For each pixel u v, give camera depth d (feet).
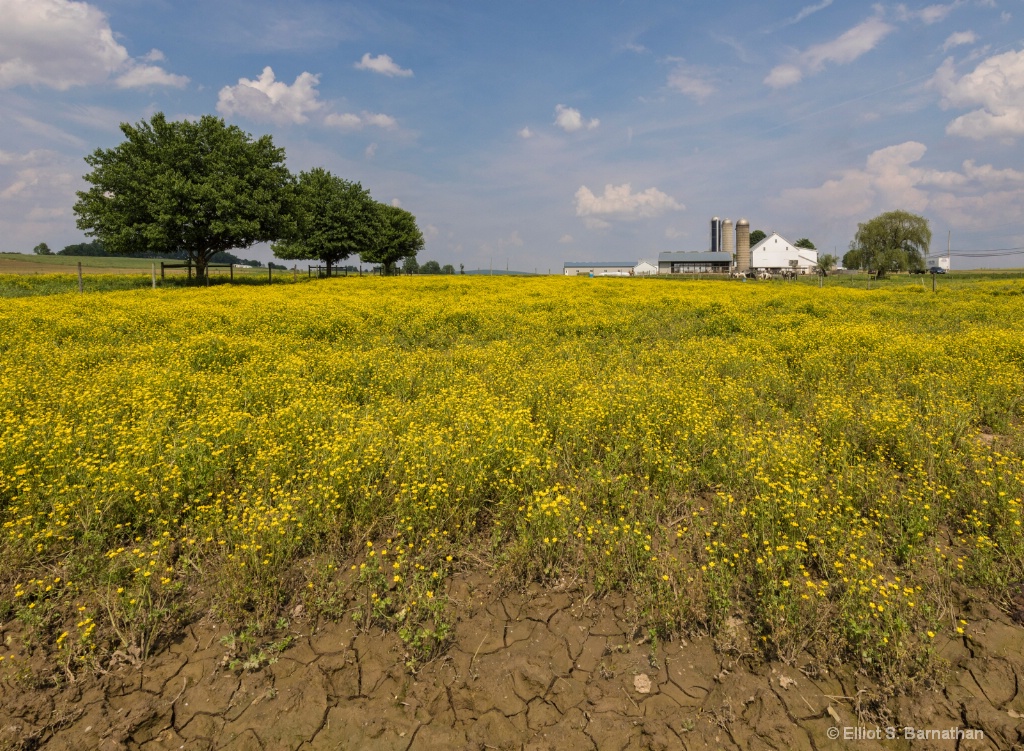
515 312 61.16
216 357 35.42
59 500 15.21
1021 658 11.26
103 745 9.70
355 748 9.84
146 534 15.44
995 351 34.01
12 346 37.47
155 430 20.02
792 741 9.96
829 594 12.95
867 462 19.58
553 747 9.89
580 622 12.62
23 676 10.73
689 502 16.83
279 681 11.12
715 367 33.37
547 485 17.58
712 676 11.26
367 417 22.38
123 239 102.94
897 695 10.72
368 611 12.69
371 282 112.27
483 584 13.79
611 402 23.97
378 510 15.88
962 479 17.34
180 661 11.51
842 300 77.36
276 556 13.47
